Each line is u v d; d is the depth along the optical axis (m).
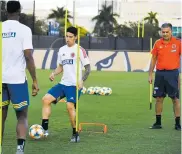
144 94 18.97
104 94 18.42
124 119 11.91
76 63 8.66
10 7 7.03
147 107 14.64
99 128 10.39
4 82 6.91
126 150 7.98
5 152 7.69
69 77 8.70
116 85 23.44
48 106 9.00
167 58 10.20
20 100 6.97
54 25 58.59
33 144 8.41
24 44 6.90
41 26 60.28
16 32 6.91
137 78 28.59
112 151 7.89
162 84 10.32
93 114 12.77
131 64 36.81
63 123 10.95
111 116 12.42
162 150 8.00
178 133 9.80
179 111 10.30
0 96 5.77
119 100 16.61
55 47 41.78
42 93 18.64
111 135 9.48
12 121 11.19
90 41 43.06
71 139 8.72
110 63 36.97
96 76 29.95
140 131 10.02
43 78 26.72
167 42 10.23
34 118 11.93
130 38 43.28
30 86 21.14
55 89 8.90
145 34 76.38
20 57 6.95
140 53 36.84
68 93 8.72
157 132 9.92
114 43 43.25
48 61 36.19
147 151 7.91
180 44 10.20
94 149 8.04
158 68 10.37
